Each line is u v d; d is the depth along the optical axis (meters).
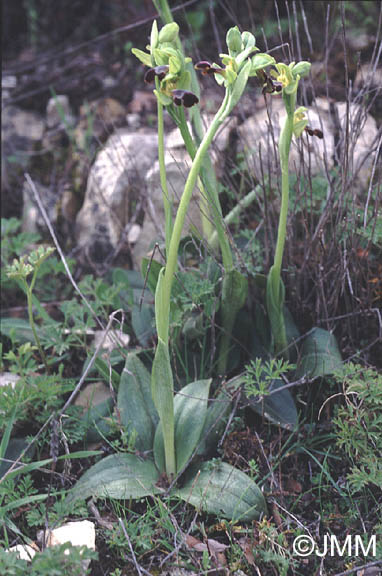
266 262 0.73
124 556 0.62
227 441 0.67
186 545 0.62
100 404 0.71
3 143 0.96
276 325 0.69
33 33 1.21
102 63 1.08
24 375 0.70
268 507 0.65
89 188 0.89
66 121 0.95
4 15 1.24
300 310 0.74
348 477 0.62
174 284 0.70
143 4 1.12
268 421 0.70
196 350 0.72
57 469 0.68
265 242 0.73
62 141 0.96
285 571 0.60
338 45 0.91
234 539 0.63
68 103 1.01
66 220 0.90
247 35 0.58
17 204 0.95
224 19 1.02
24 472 0.64
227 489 0.64
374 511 0.64
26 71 1.10
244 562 0.62
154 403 0.65
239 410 0.69
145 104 0.98
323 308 0.73
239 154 0.80
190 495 0.63
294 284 0.74
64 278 0.85
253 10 1.00
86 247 0.87
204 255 0.76
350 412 0.64
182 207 0.59
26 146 0.97
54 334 0.72
